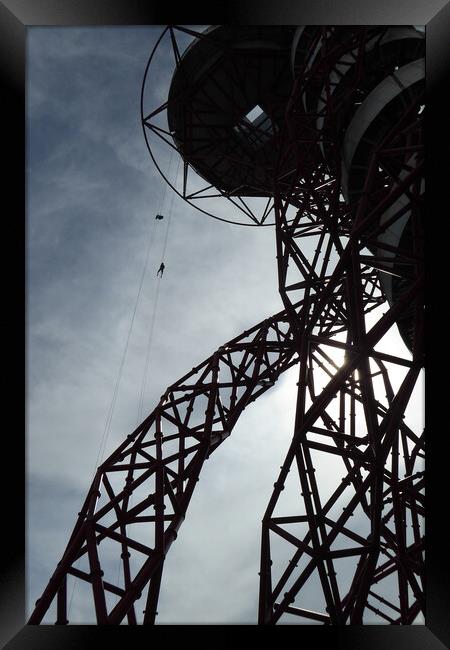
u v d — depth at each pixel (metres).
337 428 18.33
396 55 17.89
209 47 24.41
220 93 25.83
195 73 25.14
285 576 12.98
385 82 15.88
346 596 15.45
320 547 12.53
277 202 21.17
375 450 12.88
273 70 25.03
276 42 24.14
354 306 14.15
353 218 18.41
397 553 14.39
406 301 13.32
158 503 16.77
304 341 15.41
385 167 14.36
